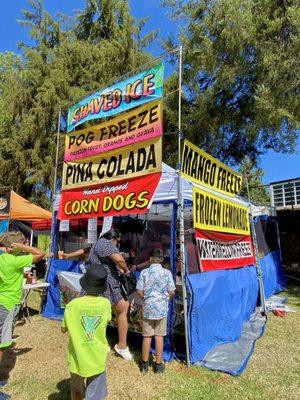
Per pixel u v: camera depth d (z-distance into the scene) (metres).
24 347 5.71
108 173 6.57
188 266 5.73
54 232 7.84
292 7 11.36
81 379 3.42
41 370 4.85
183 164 5.89
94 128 7.11
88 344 3.34
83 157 7.22
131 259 7.14
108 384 4.44
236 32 12.42
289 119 11.88
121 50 19.20
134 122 6.29
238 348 5.79
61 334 6.32
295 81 11.59
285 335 6.63
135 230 7.82
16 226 13.21
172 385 4.46
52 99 17.69
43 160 18.28
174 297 5.37
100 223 8.09
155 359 4.90
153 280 4.83
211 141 15.76
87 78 18.84
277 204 16.34
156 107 5.95
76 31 20.84
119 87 6.73
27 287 6.84
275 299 9.86
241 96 15.30
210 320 5.73
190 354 5.13
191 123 15.94
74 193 7.23
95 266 3.68
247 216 8.83
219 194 7.15
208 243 6.34
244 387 4.47
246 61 13.21
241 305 7.05
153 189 5.69
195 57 14.22
